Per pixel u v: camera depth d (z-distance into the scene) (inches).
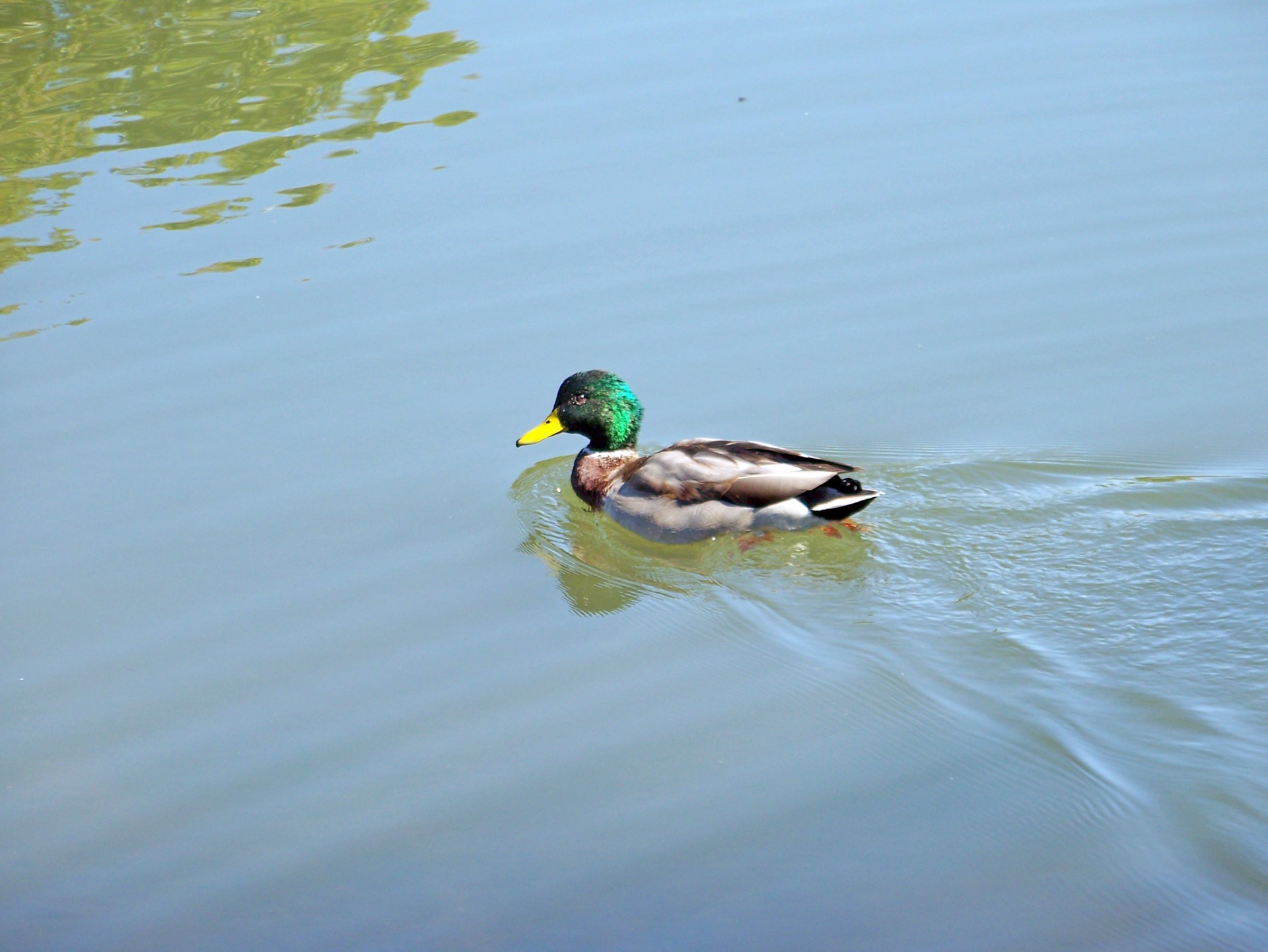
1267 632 487.2
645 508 598.2
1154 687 464.8
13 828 428.8
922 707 466.9
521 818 422.9
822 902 379.2
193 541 586.6
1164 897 374.0
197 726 477.1
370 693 493.4
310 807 434.0
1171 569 533.0
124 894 399.2
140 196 866.1
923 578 544.4
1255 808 402.3
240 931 382.0
